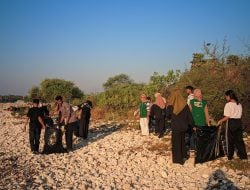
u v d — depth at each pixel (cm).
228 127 948
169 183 837
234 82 1366
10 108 3684
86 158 1135
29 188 806
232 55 1439
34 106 1229
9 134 1747
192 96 1126
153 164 1012
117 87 2730
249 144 1145
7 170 983
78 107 1504
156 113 1416
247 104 1307
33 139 1215
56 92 4094
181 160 974
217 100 1384
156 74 2086
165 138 1366
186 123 966
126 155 1144
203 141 962
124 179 888
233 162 932
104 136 1581
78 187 826
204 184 815
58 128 1238
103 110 2481
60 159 1133
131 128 1738
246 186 785
